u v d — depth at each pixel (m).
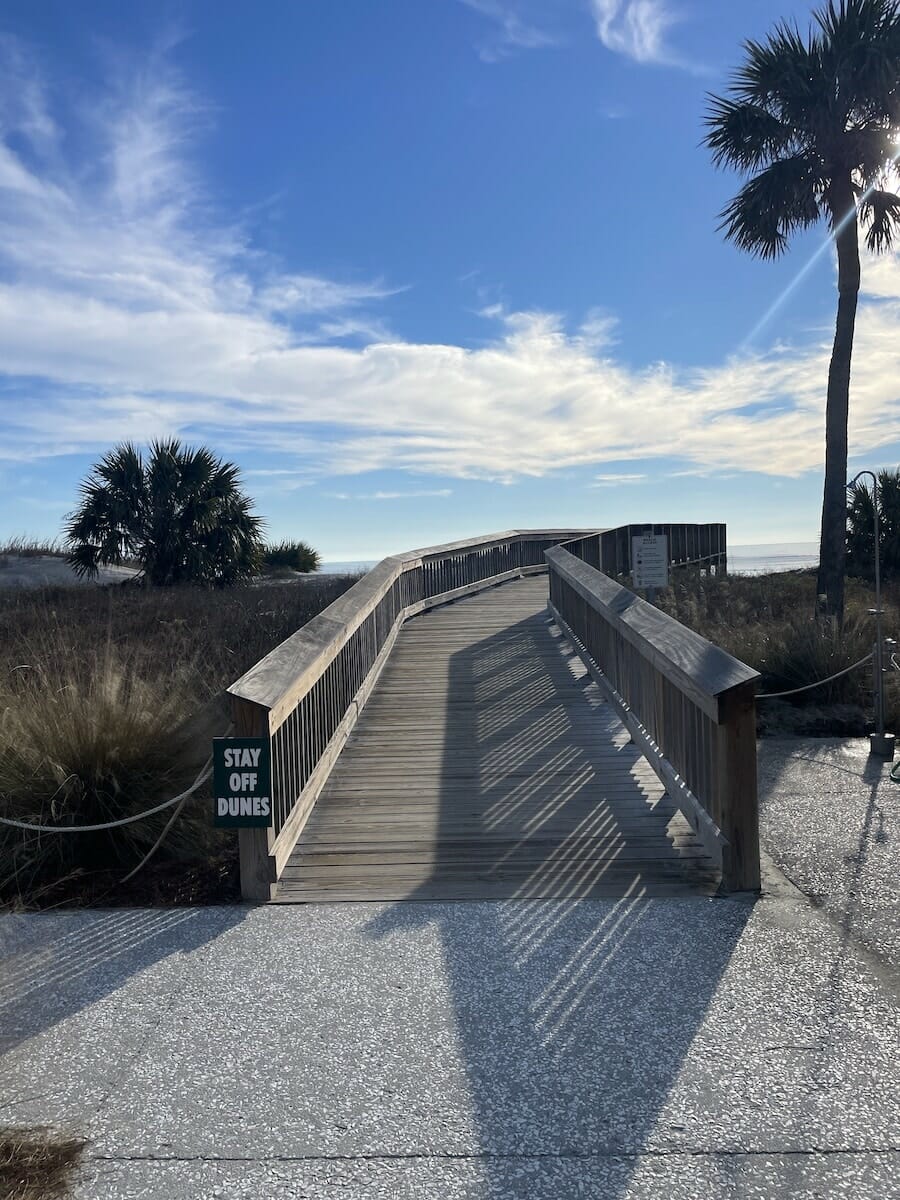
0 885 4.68
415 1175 2.43
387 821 5.47
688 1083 2.81
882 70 13.56
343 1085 2.85
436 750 6.97
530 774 6.33
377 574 10.05
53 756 5.05
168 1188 2.40
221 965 3.73
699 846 4.97
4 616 13.52
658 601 12.97
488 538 18.44
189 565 19.95
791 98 14.49
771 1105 2.69
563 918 4.10
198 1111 2.73
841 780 6.28
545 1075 2.88
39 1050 3.11
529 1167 2.45
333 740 6.61
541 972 3.59
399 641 11.78
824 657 8.39
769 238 15.84
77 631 11.67
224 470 21.47
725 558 27.05
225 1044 3.11
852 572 19.03
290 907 4.33
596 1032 3.12
